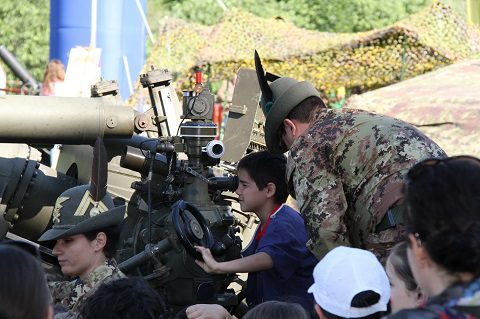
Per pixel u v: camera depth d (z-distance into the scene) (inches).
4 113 298.2
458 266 136.2
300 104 260.7
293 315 202.7
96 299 196.4
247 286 291.7
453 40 897.5
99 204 267.6
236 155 336.2
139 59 789.2
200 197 288.7
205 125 288.8
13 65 916.0
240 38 935.0
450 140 474.6
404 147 237.0
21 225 332.2
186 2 1451.8
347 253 182.1
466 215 136.4
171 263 279.0
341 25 1439.5
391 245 232.4
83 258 257.0
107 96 323.3
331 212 237.8
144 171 301.9
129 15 774.5
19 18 1413.6
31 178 328.8
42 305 148.1
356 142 240.1
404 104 503.2
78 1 725.9
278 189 279.7
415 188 141.1
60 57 732.0
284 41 935.0
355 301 176.6
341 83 935.7
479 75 544.1
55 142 309.3
